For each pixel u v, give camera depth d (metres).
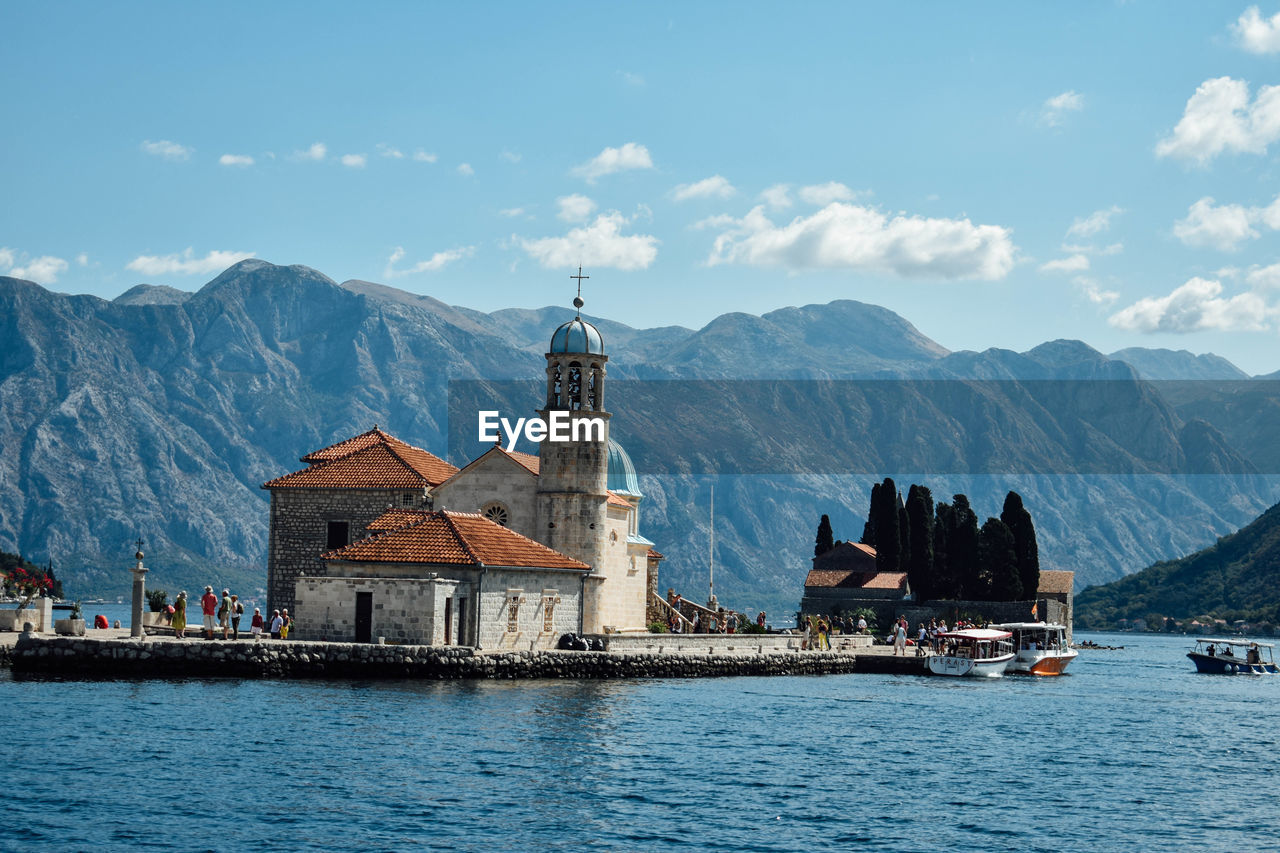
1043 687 111.94
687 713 73.69
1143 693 110.94
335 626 80.44
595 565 94.62
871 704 85.69
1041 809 52.09
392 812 46.19
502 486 97.69
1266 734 80.62
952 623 172.12
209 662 74.75
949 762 62.38
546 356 96.81
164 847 41.16
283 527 100.12
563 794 50.22
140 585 78.94
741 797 51.53
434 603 79.12
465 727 62.66
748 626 125.69
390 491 98.69
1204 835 48.56
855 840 45.72
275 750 54.91
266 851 41.19
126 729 57.69
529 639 87.25
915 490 184.50
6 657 74.19
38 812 44.19
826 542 196.38
